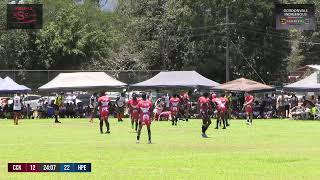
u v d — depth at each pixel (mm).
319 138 112062
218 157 79188
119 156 80562
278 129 140500
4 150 88500
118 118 179750
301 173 64500
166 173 64188
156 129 139750
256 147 93938
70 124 162625
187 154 83250
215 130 136375
